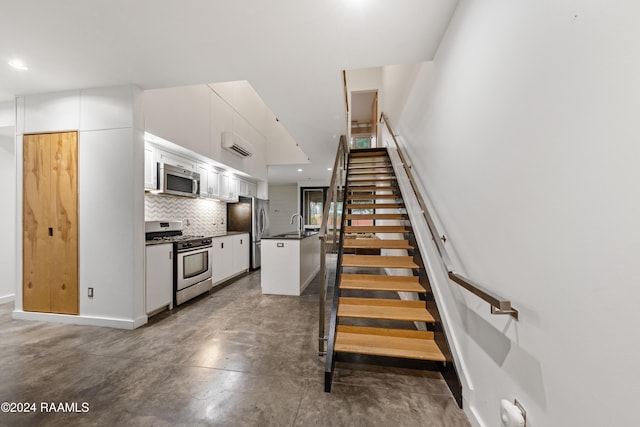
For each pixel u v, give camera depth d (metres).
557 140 0.88
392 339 2.05
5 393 1.67
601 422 0.73
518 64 1.09
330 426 1.42
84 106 2.76
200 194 4.34
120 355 2.14
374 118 7.75
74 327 2.68
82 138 2.76
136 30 1.90
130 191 2.69
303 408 1.55
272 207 9.86
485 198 1.36
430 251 2.32
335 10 1.73
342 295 3.79
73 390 1.70
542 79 0.95
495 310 1.24
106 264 2.71
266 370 1.94
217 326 2.74
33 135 2.87
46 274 2.84
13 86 2.70
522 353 1.06
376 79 7.15
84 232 2.75
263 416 1.49
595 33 0.74
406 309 2.26
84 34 1.94
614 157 0.69
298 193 9.63
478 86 1.44
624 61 0.66
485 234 1.36
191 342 2.38
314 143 4.85
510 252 1.14
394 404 1.60
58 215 2.81
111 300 2.71
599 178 0.73
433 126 2.30
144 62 2.32
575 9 0.80
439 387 1.77
